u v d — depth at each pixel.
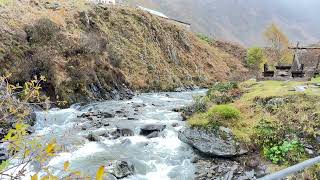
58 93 22.41
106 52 31.06
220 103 16.08
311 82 16.95
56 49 25.30
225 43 72.19
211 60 58.03
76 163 10.81
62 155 11.27
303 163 2.92
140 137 14.33
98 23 38.06
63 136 5.99
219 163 11.14
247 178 9.98
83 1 41.75
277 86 16.86
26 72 21.22
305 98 12.86
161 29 49.19
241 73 55.50
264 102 13.43
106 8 42.41
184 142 13.01
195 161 11.45
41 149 2.73
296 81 18.55
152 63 41.31
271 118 11.97
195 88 45.19
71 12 34.94
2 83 3.42
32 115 16.36
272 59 48.69
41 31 25.48
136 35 42.59
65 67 24.53
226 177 10.12
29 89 3.60
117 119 17.47
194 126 12.59
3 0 28.00
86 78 25.19
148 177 10.38
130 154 12.20
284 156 10.52
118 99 27.17
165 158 11.80
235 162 11.07
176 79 43.00
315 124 11.10
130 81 34.09
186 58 50.84
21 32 24.20
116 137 14.14
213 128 12.00
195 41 60.62
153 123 15.95
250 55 51.03
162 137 14.09
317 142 10.66
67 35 27.78
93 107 21.78
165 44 47.81
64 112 19.89
